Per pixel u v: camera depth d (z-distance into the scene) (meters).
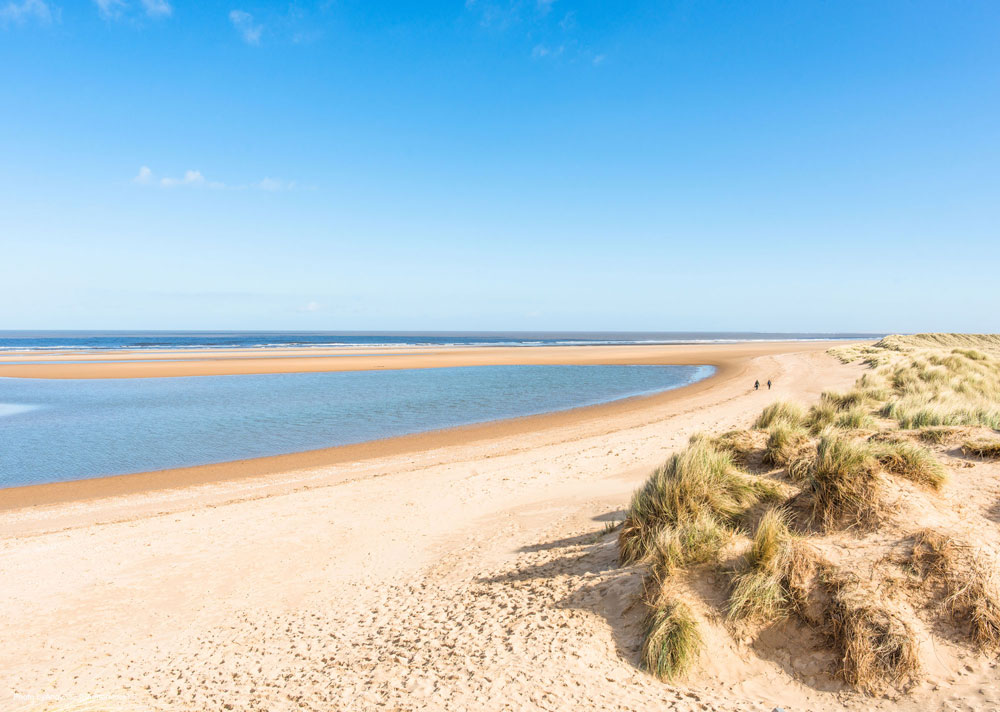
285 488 14.10
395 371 49.69
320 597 7.79
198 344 113.94
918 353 28.92
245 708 4.93
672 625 4.84
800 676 4.46
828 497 5.88
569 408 27.27
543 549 7.93
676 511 6.46
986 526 5.40
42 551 10.12
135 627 7.29
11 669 6.26
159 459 17.83
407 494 12.63
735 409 22.53
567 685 4.55
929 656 4.25
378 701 4.70
